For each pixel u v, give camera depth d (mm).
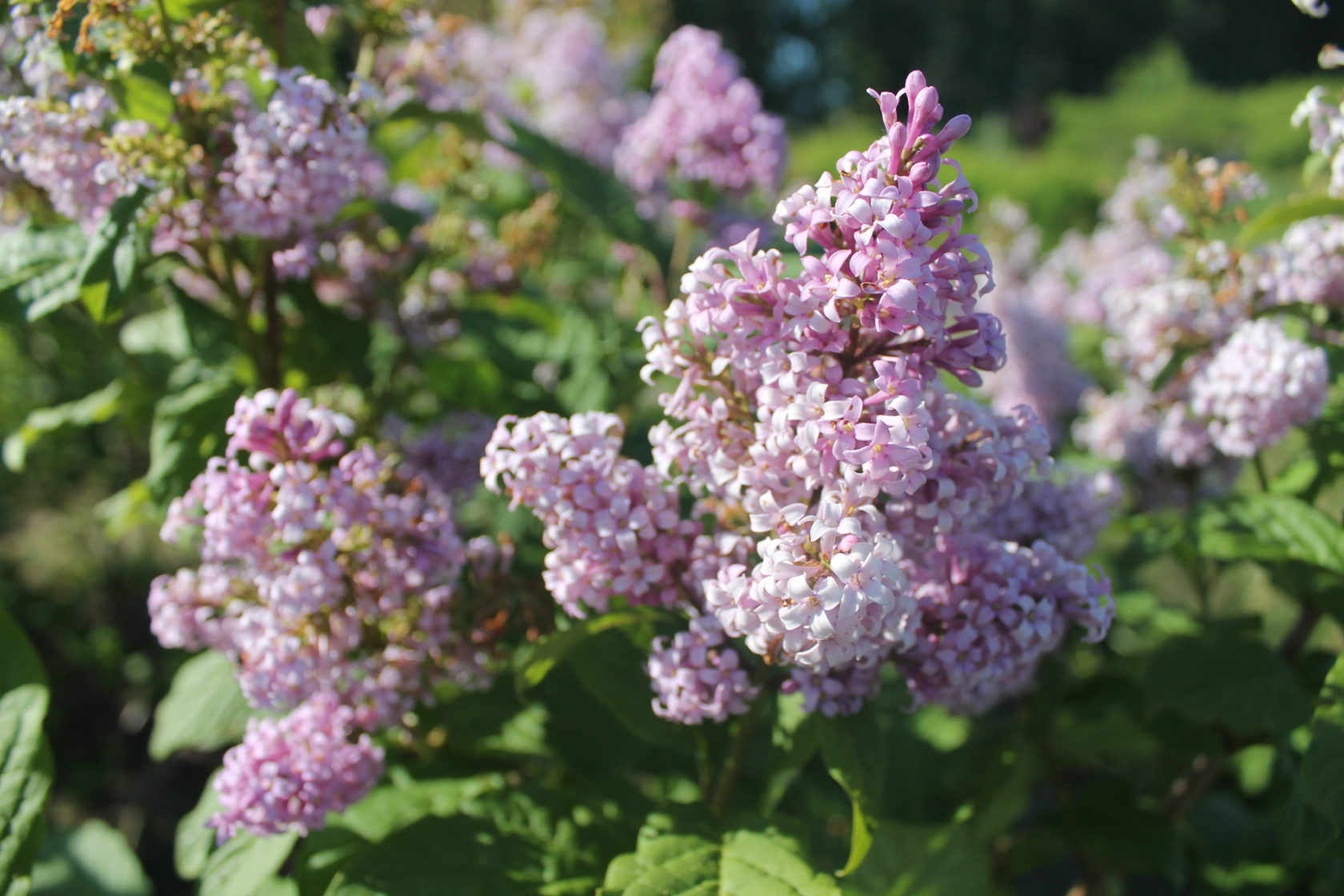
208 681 2779
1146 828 2699
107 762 4754
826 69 47219
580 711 2676
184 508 2211
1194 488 3449
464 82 4109
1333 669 2020
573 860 2172
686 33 3566
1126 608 2902
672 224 4582
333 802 2104
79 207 2383
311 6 2697
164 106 2359
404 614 2256
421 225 2982
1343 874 2445
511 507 1933
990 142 37656
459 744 2693
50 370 4828
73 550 5391
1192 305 2893
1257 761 3182
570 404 3439
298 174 2240
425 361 3172
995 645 1840
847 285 1566
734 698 1862
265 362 2812
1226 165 2855
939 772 3197
